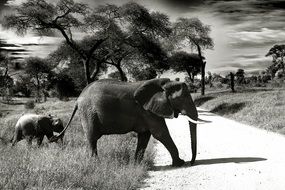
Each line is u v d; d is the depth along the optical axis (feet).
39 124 45.34
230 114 91.25
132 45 158.30
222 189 27.81
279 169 32.99
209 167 35.14
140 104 36.19
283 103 86.94
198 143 50.55
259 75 244.01
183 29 185.06
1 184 24.40
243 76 247.29
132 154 38.55
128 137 51.16
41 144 45.32
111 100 36.70
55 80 235.40
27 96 266.16
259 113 77.30
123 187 26.91
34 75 237.66
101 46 164.35
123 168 31.73
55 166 29.25
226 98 127.54
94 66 188.03
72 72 199.00
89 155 34.47
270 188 27.50
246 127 67.41
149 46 161.68
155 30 156.97
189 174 32.86
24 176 26.14
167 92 36.14
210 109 116.37
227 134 58.29
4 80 261.03
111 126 36.91
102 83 37.86
